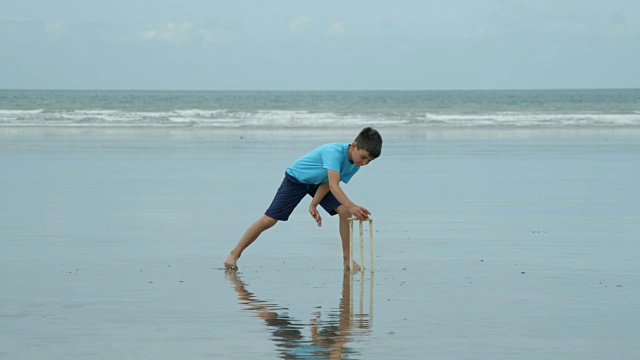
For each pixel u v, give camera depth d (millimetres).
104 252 7773
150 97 76812
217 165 17453
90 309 5387
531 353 4371
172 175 15500
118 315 5215
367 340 4629
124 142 23953
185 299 5711
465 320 5102
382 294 5906
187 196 12477
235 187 13664
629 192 13133
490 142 24578
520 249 7988
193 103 63281
